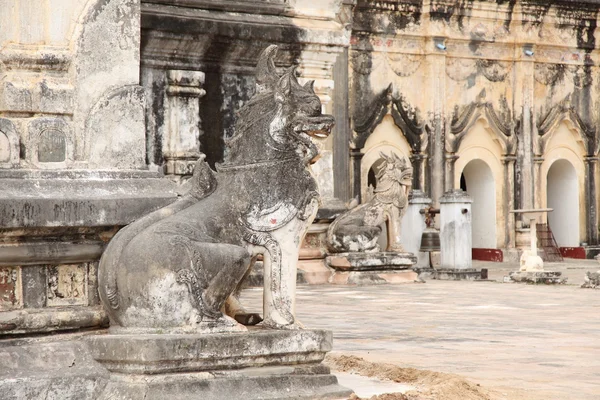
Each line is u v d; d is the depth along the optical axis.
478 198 37.88
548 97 38.62
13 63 8.12
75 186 7.92
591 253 39.06
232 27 20.19
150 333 7.47
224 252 7.58
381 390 8.44
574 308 16.20
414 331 12.95
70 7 8.34
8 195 7.55
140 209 8.05
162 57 19.80
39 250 7.69
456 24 36.25
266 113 8.16
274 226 8.03
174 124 19.88
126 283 7.49
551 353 11.00
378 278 21.77
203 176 8.09
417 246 26.64
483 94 37.03
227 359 7.50
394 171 22.50
